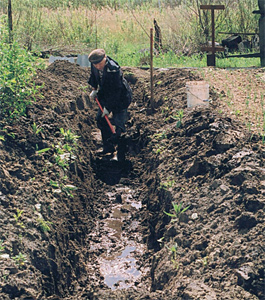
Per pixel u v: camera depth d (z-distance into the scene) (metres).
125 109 7.83
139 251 5.89
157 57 14.47
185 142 6.70
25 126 6.55
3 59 6.67
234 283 4.30
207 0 16.39
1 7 18.33
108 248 5.97
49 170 6.04
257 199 5.03
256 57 13.12
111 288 5.21
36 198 5.41
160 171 6.43
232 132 6.31
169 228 5.38
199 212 5.32
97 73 7.25
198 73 9.94
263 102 7.98
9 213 4.97
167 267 4.91
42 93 7.86
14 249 4.57
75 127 7.75
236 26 16.17
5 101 6.51
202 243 4.88
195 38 15.47
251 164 5.56
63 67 10.53
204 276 4.51
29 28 17.33
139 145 8.20
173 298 4.34
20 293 4.19
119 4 23.05
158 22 18.98
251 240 4.64
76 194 6.42
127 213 6.74
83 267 5.52
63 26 18.38
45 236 5.00
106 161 8.00
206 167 5.89
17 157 5.88
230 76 9.75
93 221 6.54
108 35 18.33
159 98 8.88
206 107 7.32
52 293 4.62
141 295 4.65
